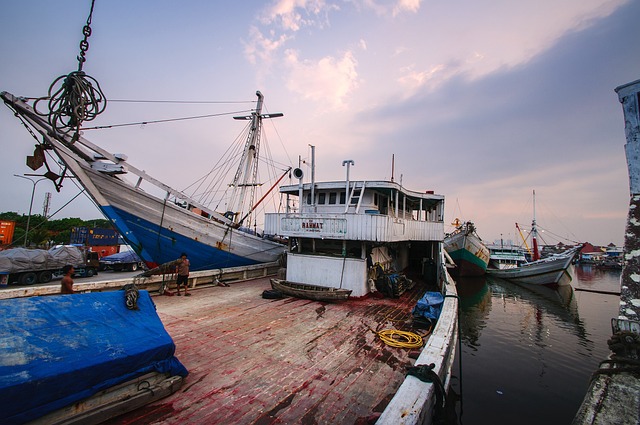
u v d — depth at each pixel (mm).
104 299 5508
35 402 3754
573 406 7668
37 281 20547
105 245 32250
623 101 3826
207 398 5086
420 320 9039
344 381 5789
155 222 14070
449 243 31578
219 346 7254
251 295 12547
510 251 47219
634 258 3469
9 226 33969
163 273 11906
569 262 28062
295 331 8422
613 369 3127
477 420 6910
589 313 19047
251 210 22281
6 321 4324
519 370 9852
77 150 12273
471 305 20125
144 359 4883
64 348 4309
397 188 13688
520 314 18266
